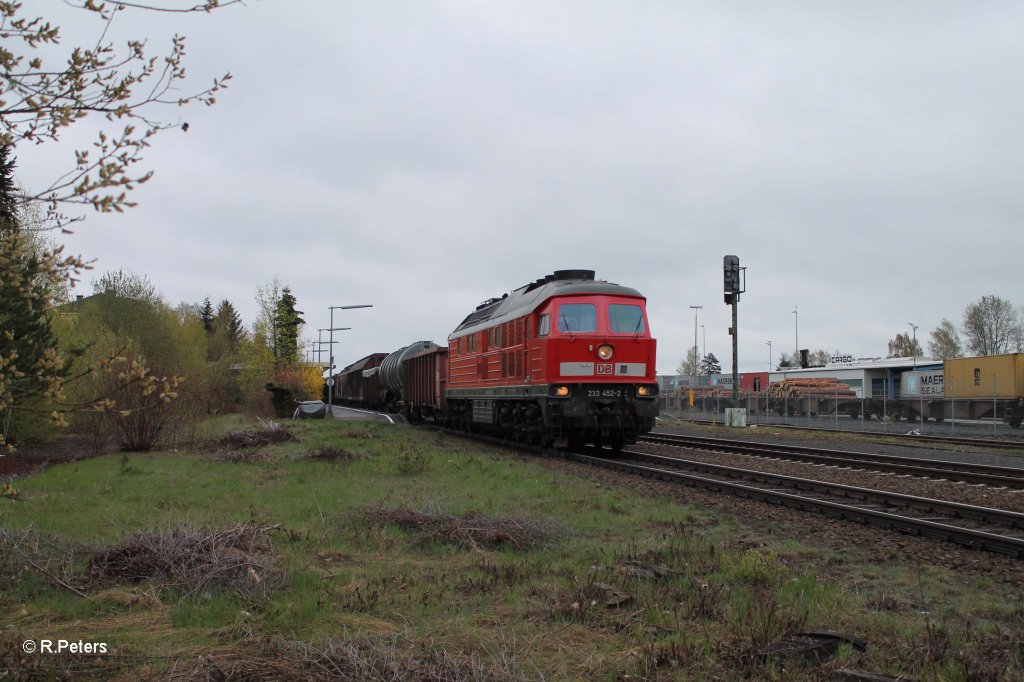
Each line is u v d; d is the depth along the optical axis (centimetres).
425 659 474
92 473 1460
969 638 546
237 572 646
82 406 477
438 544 826
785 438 2742
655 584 666
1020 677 473
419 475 1438
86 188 407
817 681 461
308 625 546
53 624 552
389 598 620
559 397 1784
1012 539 807
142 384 496
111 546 723
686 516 1030
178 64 432
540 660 495
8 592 614
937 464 1705
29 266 441
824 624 570
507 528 860
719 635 543
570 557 787
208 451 1980
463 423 2812
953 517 1038
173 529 768
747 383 6669
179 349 3797
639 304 1875
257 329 5066
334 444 2150
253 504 1070
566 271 2044
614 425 1802
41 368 466
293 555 752
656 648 510
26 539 724
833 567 779
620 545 843
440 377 3067
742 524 1003
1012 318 7756
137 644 503
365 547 810
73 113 405
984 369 4031
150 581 640
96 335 2619
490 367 2284
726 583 683
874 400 4050
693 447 2222
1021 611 614
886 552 832
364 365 6066
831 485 1245
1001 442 2388
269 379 5028
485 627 561
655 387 1836
